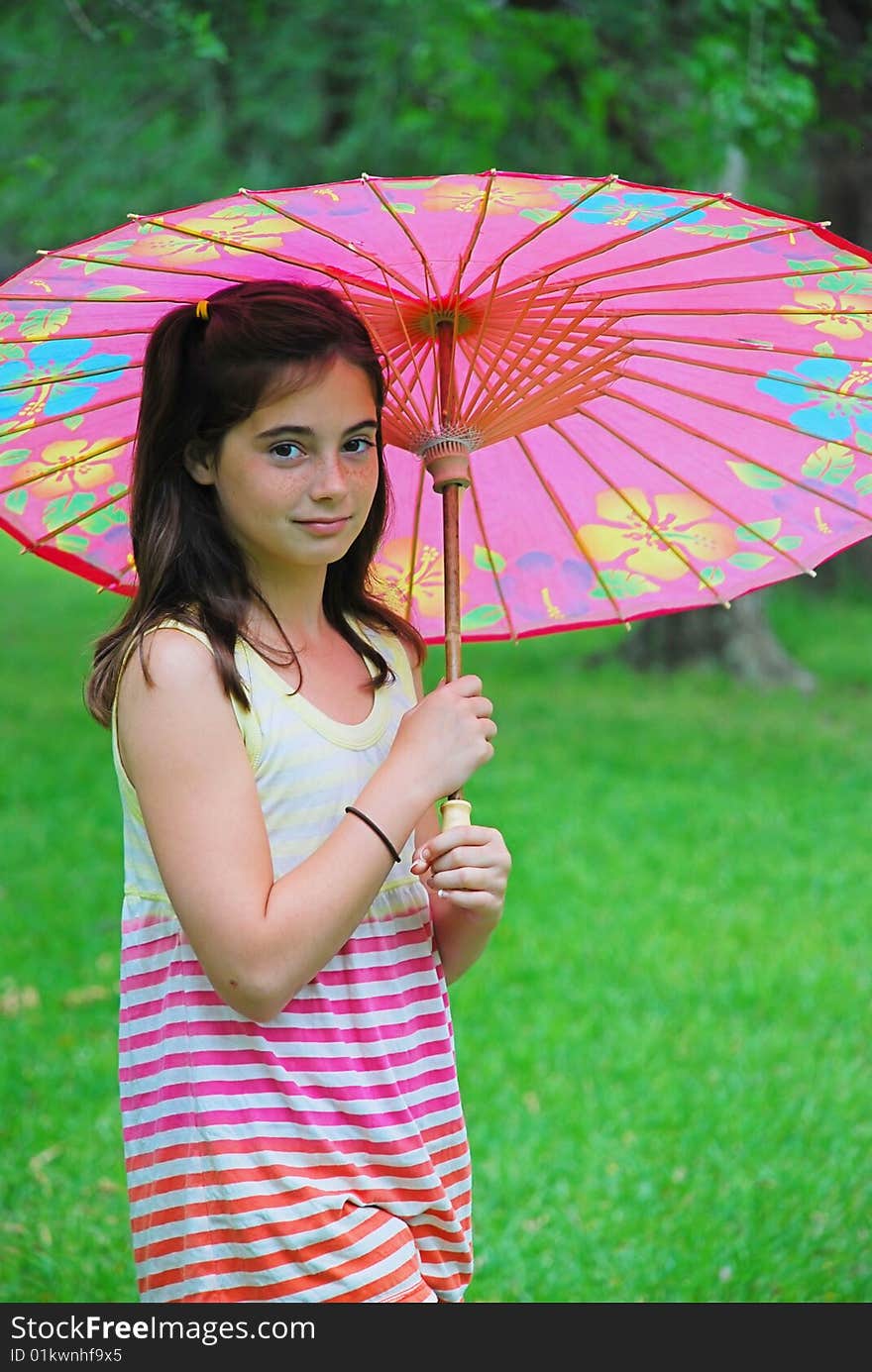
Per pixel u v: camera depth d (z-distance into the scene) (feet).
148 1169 8.46
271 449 8.25
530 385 9.08
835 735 44.04
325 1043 8.39
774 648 53.16
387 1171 8.45
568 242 8.27
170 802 8.14
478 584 11.20
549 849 31.89
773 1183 17.84
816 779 38.40
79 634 63.67
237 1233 8.15
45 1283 15.57
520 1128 19.17
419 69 39.55
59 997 23.89
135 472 8.80
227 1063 8.27
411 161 49.39
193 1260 8.23
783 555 10.46
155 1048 8.48
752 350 9.18
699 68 33.06
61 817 34.60
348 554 9.56
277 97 46.16
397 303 8.86
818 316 8.79
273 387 8.11
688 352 9.26
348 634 9.48
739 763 40.16
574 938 26.37
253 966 7.88
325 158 49.21
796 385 9.43
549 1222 16.89
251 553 8.81
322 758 8.59
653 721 45.68
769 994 23.86
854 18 40.34
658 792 36.94
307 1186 8.20
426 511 10.96
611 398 10.00
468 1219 9.14
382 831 8.19
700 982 24.43
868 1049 21.90
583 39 37.73
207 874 7.99
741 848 32.22
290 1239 8.14
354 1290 8.18
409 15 40.50
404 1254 8.36
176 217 7.91
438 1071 8.91
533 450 10.55
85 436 9.93
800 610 67.77
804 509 10.22
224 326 8.16
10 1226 16.78
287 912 7.92
